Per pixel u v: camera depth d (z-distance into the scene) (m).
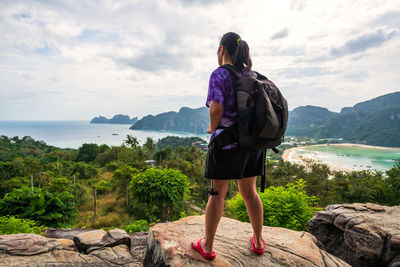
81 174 54.84
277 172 47.41
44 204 13.79
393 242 2.81
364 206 4.03
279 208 5.68
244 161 1.50
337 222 3.64
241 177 1.51
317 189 28.86
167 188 11.65
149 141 70.19
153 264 1.94
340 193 25.72
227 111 1.44
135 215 20.66
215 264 1.65
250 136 1.35
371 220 3.37
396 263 2.68
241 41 1.59
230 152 1.46
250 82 1.42
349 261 3.31
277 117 1.37
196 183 42.91
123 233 3.57
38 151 133.75
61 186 27.39
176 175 12.34
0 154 109.88
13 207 13.09
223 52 1.63
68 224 14.30
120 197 28.20
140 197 11.97
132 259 3.03
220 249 1.88
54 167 54.41
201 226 2.28
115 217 20.23
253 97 1.38
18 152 121.75
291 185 6.59
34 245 2.67
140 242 5.09
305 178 35.38
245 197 1.74
